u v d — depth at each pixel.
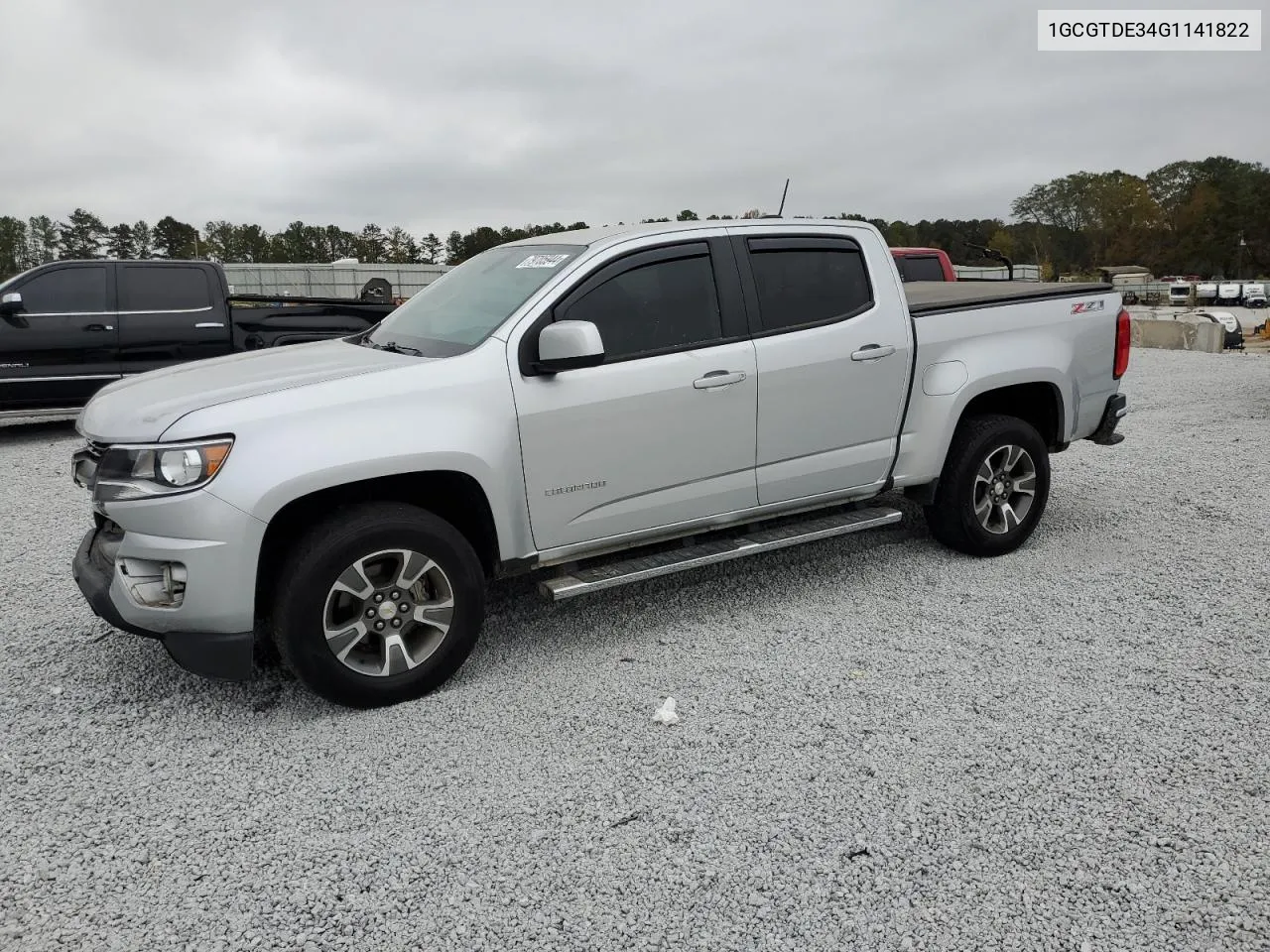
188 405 3.53
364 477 3.56
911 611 4.71
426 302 4.74
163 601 3.51
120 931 2.54
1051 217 148.25
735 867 2.77
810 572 5.30
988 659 4.13
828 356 4.66
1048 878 2.69
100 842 2.94
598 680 4.01
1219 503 6.61
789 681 3.96
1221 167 149.50
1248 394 11.77
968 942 2.46
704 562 4.36
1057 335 5.44
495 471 3.83
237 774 3.31
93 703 3.87
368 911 2.61
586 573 4.19
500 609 4.85
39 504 7.19
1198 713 3.62
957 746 3.41
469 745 3.49
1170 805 3.02
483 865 2.79
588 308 4.10
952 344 5.10
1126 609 4.68
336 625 3.67
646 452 4.22
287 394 3.55
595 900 2.63
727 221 4.54
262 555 3.64
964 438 5.22
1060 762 3.29
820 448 4.75
